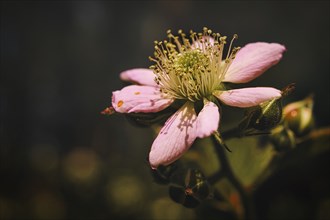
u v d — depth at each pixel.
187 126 0.10
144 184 0.18
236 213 0.12
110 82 0.28
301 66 0.23
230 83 0.11
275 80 0.21
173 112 0.10
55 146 0.27
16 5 0.28
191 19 0.27
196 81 0.10
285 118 0.11
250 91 0.10
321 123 0.20
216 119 0.09
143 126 0.10
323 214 0.16
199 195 0.10
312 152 0.11
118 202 0.18
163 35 0.28
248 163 0.12
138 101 0.10
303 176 0.16
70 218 0.19
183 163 0.12
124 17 0.29
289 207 0.16
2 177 0.20
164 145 0.09
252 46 0.11
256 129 0.10
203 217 0.13
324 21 0.24
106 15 0.29
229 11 0.26
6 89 0.28
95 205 0.19
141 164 0.20
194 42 0.11
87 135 0.27
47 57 0.29
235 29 0.26
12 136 0.27
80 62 0.29
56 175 0.20
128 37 0.29
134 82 0.11
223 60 0.11
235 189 0.11
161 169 0.10
